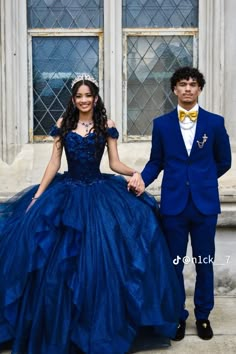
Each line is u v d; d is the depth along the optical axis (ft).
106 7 16.79
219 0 16.25
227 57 16.44
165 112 17.20
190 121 12.41
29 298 11.71
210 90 16.58
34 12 16.99
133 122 17.13
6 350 12.20
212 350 12.32
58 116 17.13
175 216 12.48
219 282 15.80
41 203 12.33
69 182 12.87
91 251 11.71
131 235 12.02
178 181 12.45
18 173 16.43
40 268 11.60
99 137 12.77
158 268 12.16
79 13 17.03
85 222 12.03
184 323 12.91
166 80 17.13
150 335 12.46
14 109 16.69
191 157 12.44
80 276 11.50
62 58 17.08
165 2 17.01
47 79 17.10
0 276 12.07
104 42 16.93
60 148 13.08
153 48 17.07
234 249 15.75
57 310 11.40
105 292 11.53
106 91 16.92
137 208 12.53
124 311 11.66
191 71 12.26
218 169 12.85
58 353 11.34
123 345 11.54
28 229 11.99
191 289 15.70
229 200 15.55
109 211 12.25
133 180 12.75
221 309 14.75
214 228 12.59
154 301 11.94
